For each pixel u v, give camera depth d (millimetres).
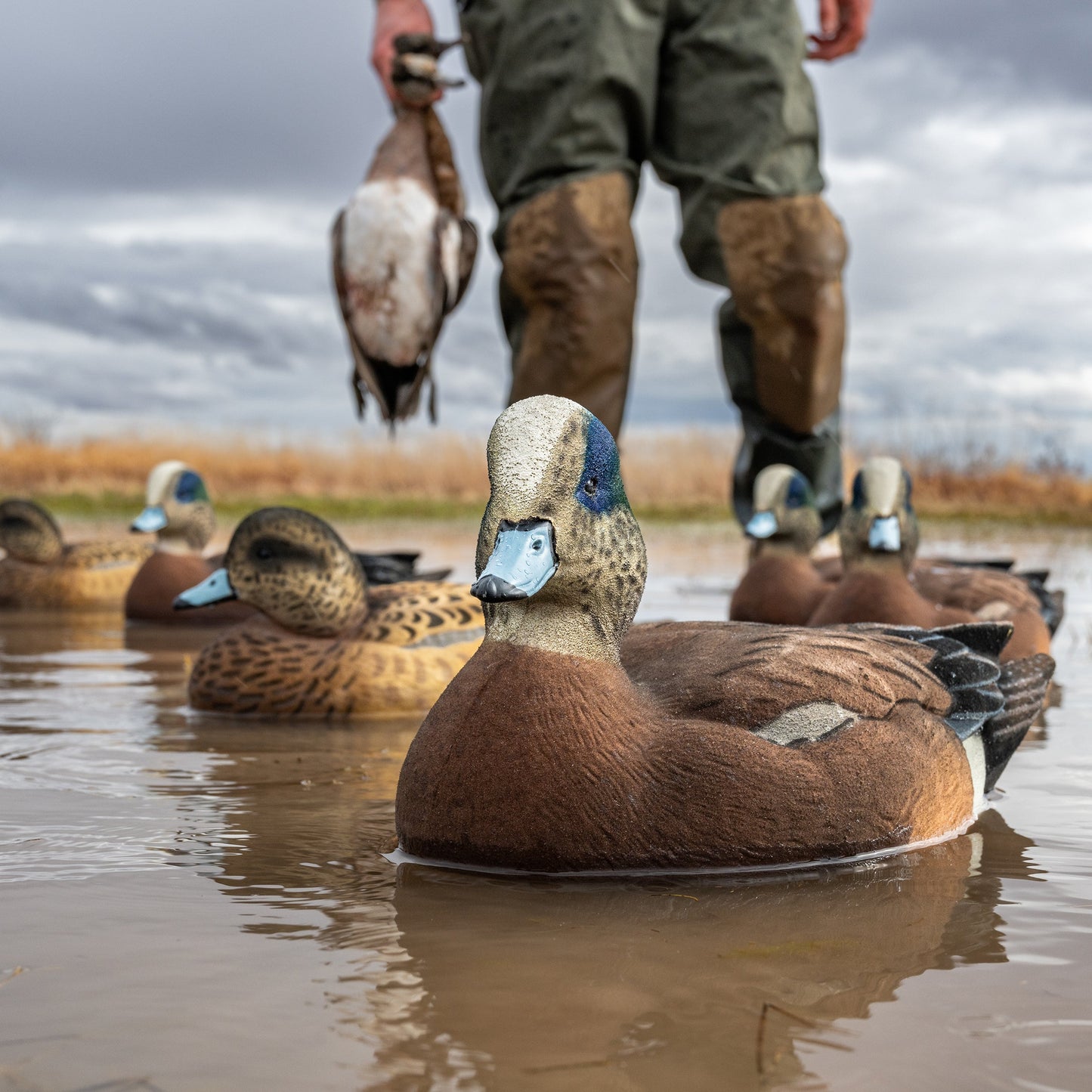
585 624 694
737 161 1663
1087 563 2830
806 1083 437
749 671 742
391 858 718
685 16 1637
